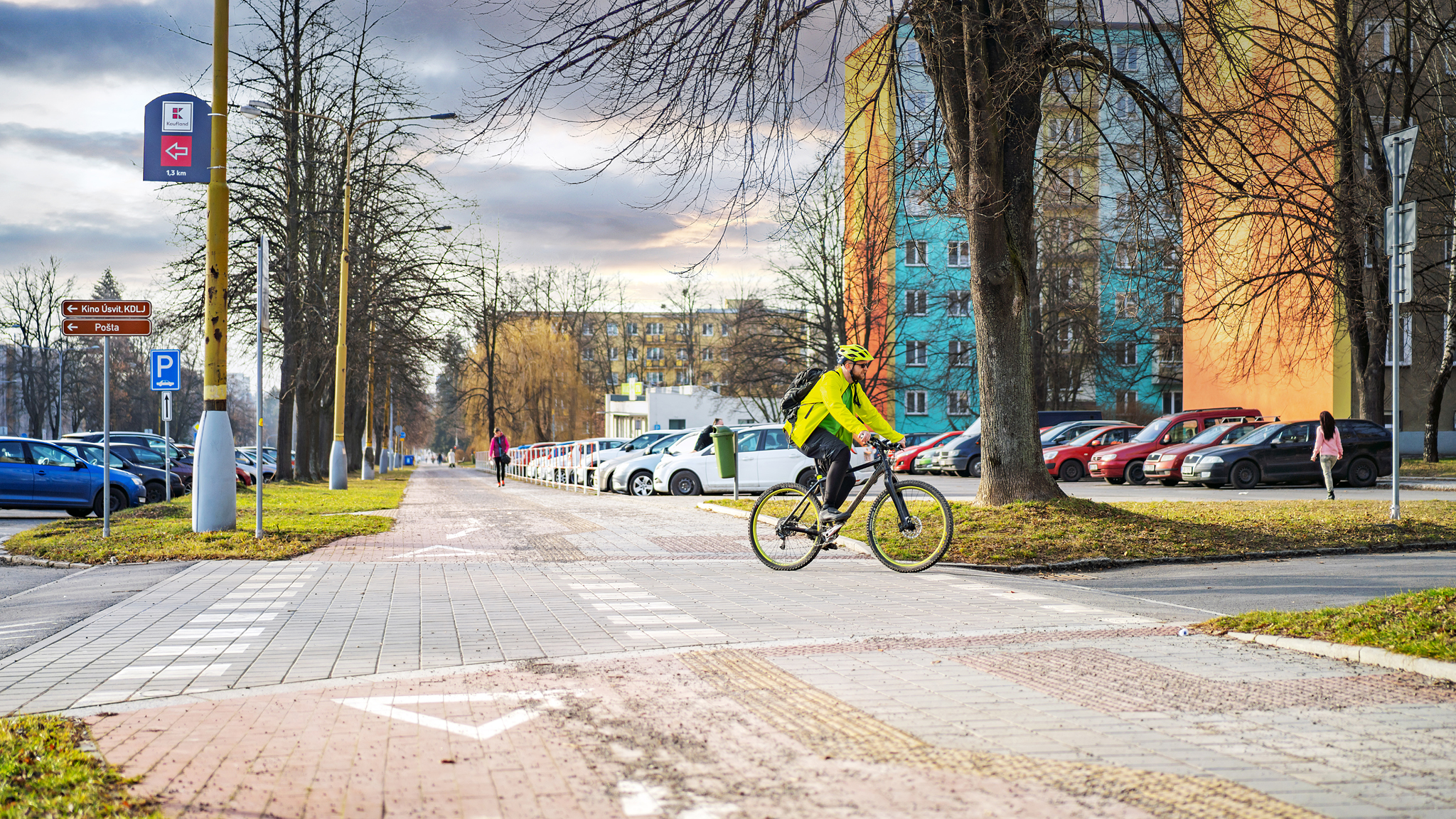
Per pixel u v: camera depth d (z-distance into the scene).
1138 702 5.13
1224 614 8.00
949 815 3.55
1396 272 13.63
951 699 5.22
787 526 10.77
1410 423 34.62
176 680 5.90
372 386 47.28
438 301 34.47
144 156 14.18
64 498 20.98
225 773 4.10
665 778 4.01
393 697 5.41
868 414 10.68
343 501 22.81
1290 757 4.18
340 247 34.22
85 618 8.24
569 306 88.31
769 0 10.40
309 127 31.98
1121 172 13.37
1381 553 12.23
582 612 8.27
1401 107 27.55
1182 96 12.53
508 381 67.00
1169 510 15.10
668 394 60.41
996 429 13.53
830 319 46.78
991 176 12.79
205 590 9.67
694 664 6.18
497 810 3.66
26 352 69.06
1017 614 7.97
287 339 32.31
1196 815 3.52
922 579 10.13
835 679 5.71
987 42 12.59
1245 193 13.97
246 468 35.00
